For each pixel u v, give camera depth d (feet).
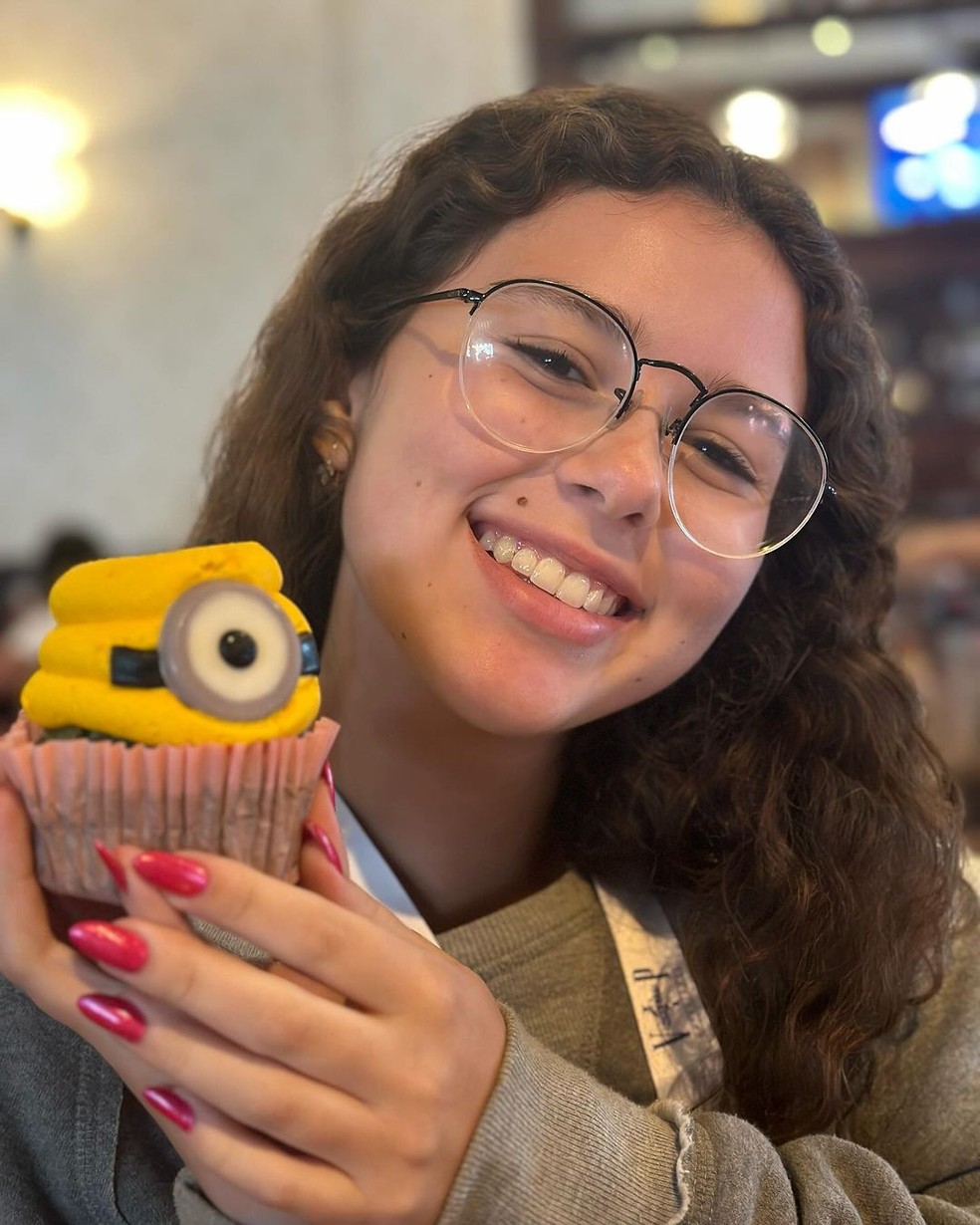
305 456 3.23
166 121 12.94
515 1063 2.04
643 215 2.74
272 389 3.43
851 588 3.49
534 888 3.26
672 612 2.79
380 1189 1.83
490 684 2.56
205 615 1.81
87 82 12.89
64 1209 2.66
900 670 3.56
